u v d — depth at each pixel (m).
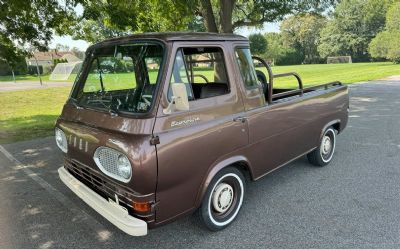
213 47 3.30
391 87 15.72
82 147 3.25
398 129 7.79
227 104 3.37
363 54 69.12
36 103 16.38
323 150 5.35
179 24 10.69
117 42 3.39
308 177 4.99
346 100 5.79
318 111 4.91
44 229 3.72
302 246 3.28
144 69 3.04
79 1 9.12
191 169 3.05
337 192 4.45
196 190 3.17
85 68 3.79
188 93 3.08
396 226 3.58
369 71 28.84
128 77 3.20
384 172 5.12
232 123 3.38
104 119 3.07
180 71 3.01
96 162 3.09
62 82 33.62
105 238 3.53
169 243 3.40
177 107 2.79
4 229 3.73
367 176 4.98
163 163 2.79
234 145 3.45
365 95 13.10
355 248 3.22
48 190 4.77
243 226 3.67
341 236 3.42
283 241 3.37
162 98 2.83
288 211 3.97
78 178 3.63
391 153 6.05
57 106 15.02
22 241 3.50
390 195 4.32
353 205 4.07
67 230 3.69
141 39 3.15
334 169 5.30
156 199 2.85
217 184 3.46
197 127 3.06
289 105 4.23
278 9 12.11
